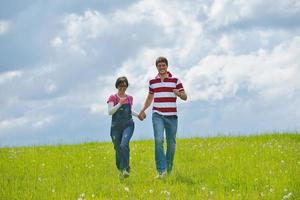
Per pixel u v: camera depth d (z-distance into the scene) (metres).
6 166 14.23
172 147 12.27
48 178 12.19
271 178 11.10
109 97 12.06
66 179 12.02
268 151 15.65
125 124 12.03
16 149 19.28
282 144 17.75
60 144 20.81
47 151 18.05
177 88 12.16
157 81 12.16
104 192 10.44
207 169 13.04
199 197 9.55
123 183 11.51
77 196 10.02
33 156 16.36
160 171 11.95
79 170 13.48
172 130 12.17
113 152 17.39
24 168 13.87
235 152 15.84
